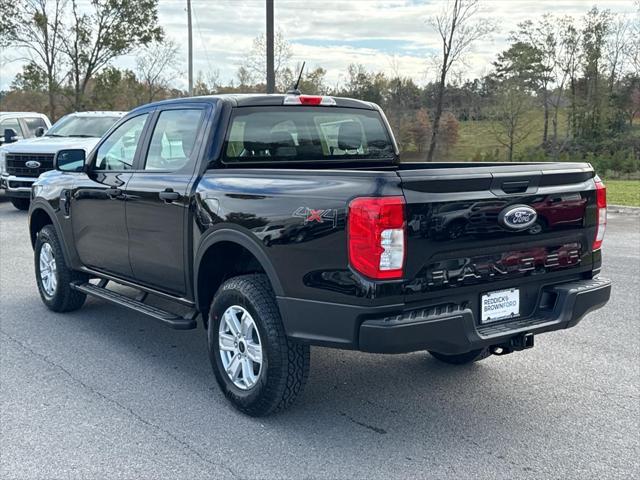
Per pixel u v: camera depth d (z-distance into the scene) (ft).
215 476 11.52
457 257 12.16
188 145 15.78
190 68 97.91
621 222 43.73
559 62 123.24
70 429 13.34
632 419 13.76
